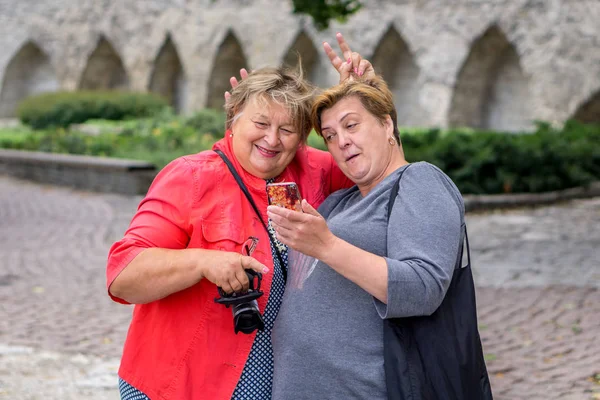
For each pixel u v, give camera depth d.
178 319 2.38
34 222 10.58
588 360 5.00
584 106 17.09
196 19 23.44
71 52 25.95
